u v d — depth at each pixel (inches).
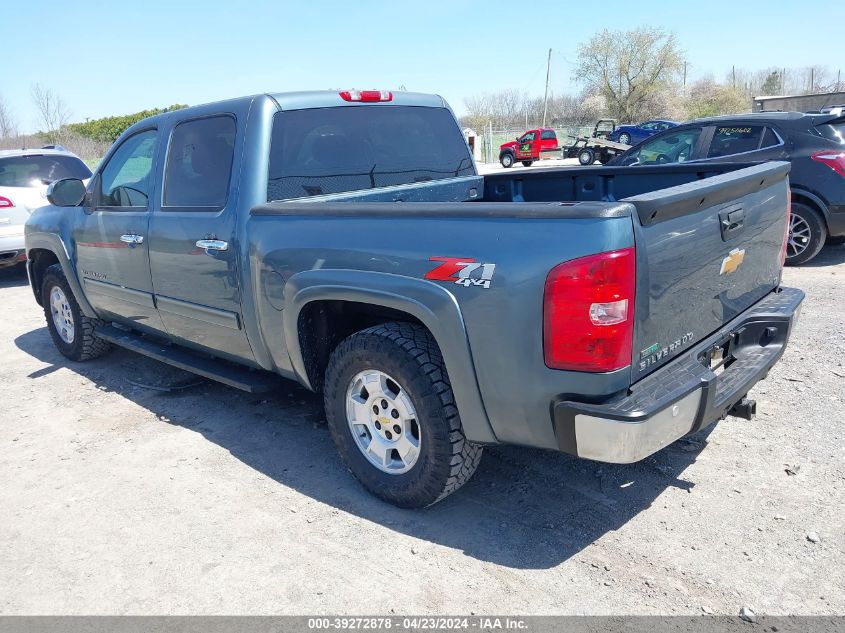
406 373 118.3
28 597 112.4
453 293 108.5
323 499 136.9
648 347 104.3
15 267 429.7
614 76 2100.1
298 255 131.7
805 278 278.7
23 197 358.6
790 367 186.1
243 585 112.0
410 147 174.2
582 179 182.9
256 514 132.6
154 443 166.4
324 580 112.0
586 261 95.0
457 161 186.2
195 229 155.8
